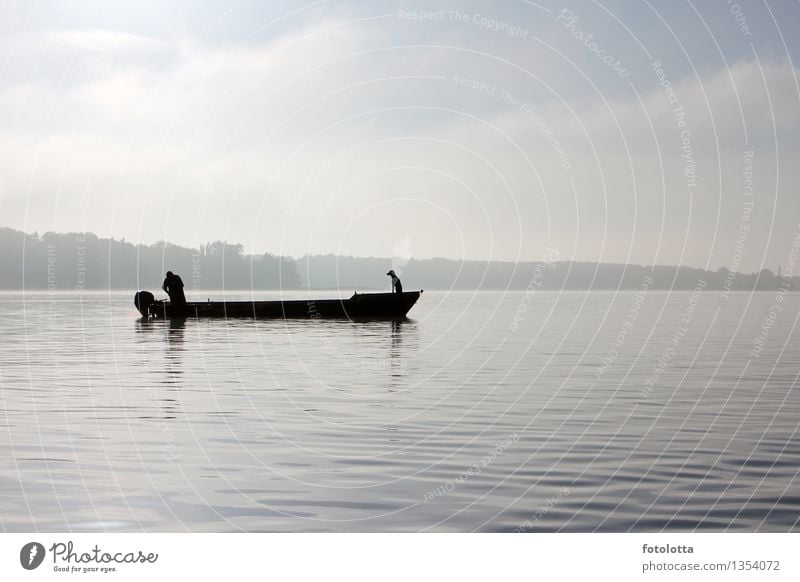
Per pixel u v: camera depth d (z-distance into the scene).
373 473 12.28
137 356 30.19
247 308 55.28
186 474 12.16
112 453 13.47
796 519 10.30
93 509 10.62
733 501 10.94
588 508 10.70
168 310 56.16
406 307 54.66
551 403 18.86
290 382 22.58
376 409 17.89
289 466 12.66
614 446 14.11
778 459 13.12
